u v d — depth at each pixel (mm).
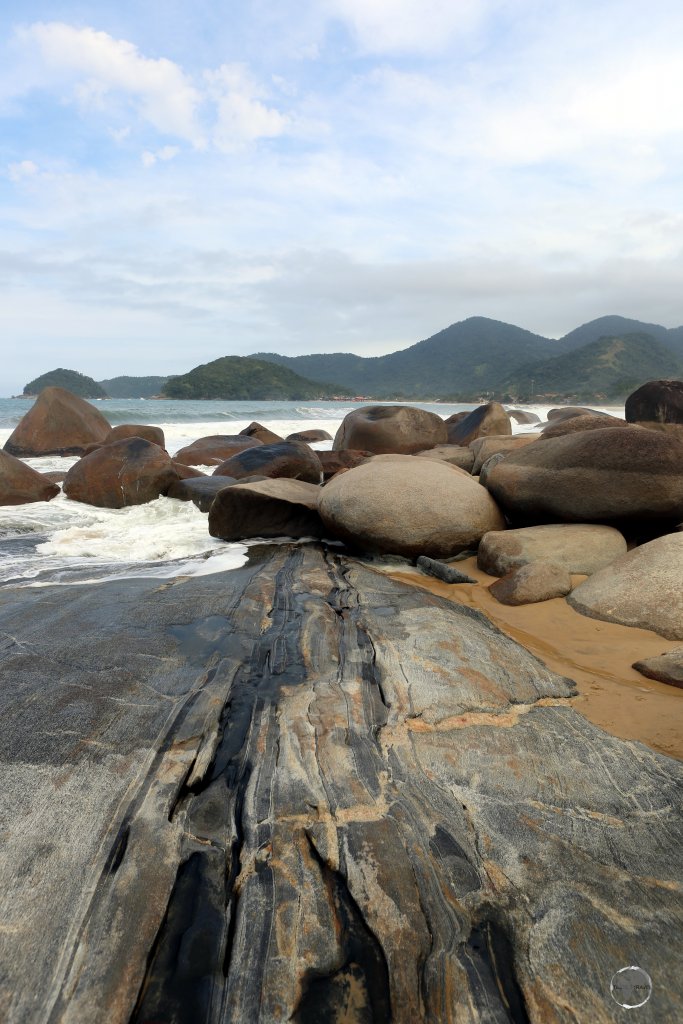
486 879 1927
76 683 3006
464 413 18266
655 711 3023
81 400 17969
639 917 1800
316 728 2693
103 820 2100
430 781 2371
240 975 1624
